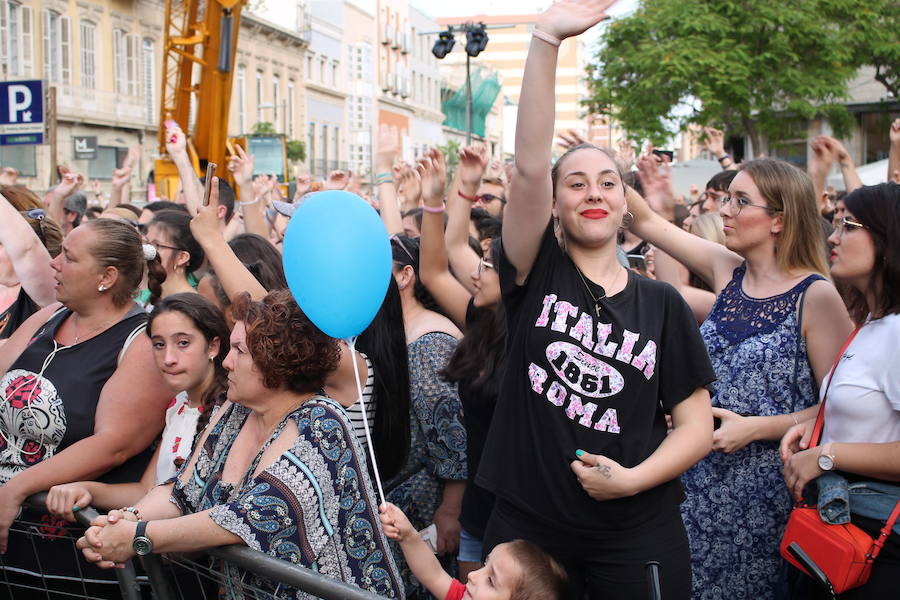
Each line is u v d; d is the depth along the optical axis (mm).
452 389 3709
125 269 3406
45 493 3096
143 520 2660
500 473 2619
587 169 2543
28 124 10383
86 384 3303
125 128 36125
